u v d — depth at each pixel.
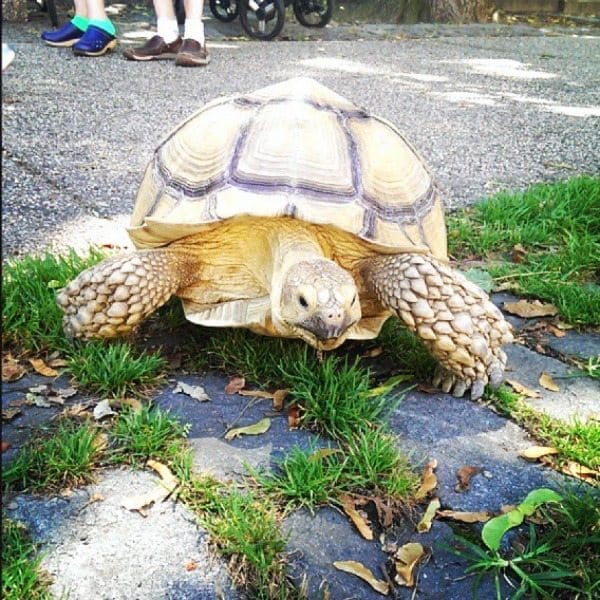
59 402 0.97
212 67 3.17
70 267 1.25
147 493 0.81
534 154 2.22
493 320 1.02
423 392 1.04
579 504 0.78
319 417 0.94
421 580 0.73
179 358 1.08
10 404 0.96
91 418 0.94
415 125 2.48
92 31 3.23
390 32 4.57
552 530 0.77
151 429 0.89
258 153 1.02
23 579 0.67
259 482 0.83
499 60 3.79
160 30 3.24
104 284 1.02
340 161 1.04
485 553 0.74
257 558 0.72
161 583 0.70
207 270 1.07
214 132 1.08
